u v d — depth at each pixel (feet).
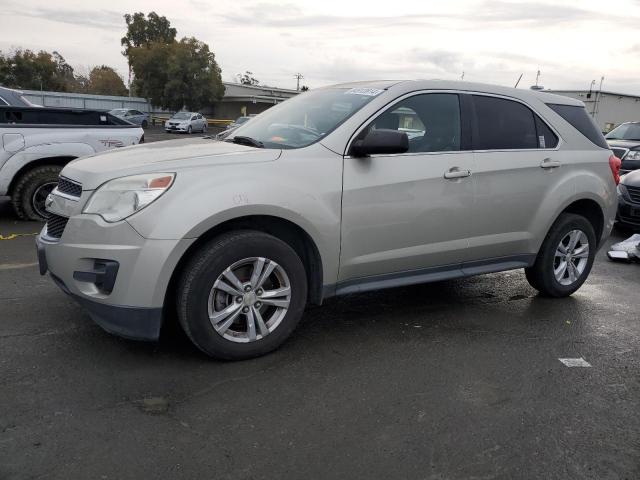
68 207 11.51
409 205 13.34
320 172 12.22
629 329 15.15
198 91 158.51
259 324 11.94
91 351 12.09
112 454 8.69
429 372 11.98
